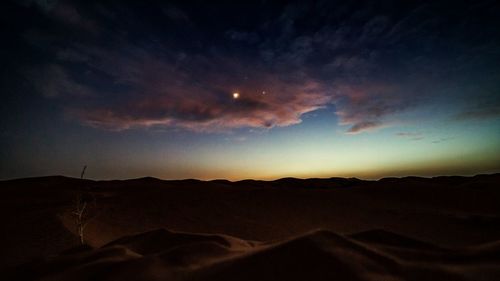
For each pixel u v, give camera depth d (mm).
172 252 6078
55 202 18234
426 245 6129
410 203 24406
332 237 5910
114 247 6723
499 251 5352
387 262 4949
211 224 17469
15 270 5844
